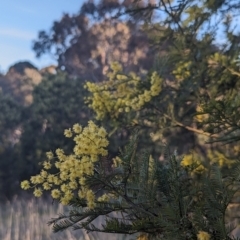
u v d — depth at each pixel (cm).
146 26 560
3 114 1964
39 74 3425
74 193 229
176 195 205
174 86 577
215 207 198
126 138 1195
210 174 216
